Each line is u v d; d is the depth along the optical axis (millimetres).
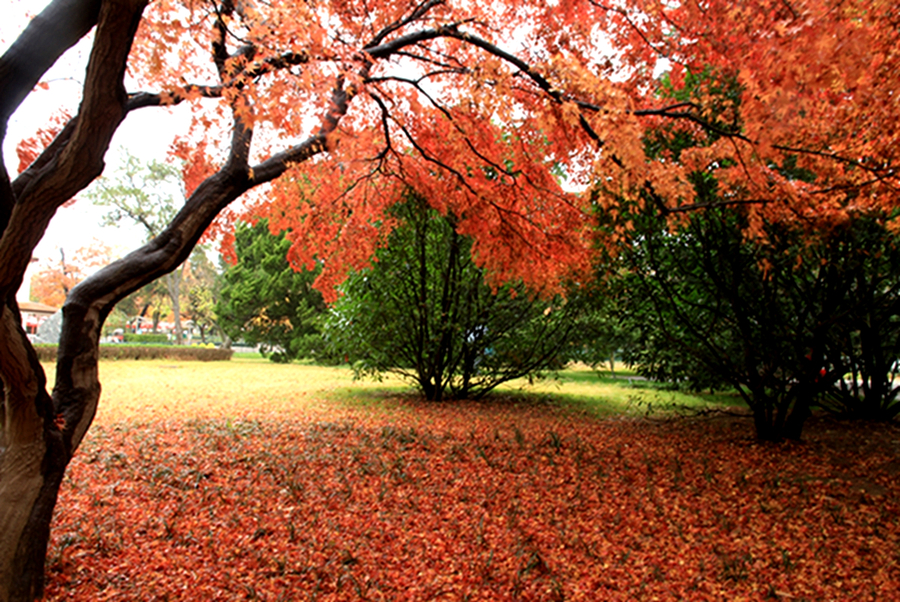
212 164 5547
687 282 8320
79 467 6199
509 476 6129
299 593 3600
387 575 3869
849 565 3928
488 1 5711
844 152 4793
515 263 7398
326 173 7578
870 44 3576
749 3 3654
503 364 13016
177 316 39062
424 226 11383
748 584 3701
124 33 2617
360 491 5586
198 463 6477
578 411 11391
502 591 3633
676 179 4953
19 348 2963
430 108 6910
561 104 4996
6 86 2789
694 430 9016
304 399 13000
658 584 3727
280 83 3492
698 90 6082
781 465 6508
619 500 5344
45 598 3312
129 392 13898
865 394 9703
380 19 5750
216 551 4184
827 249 6637
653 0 4746
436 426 9289
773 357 7688
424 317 12164
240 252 30938
